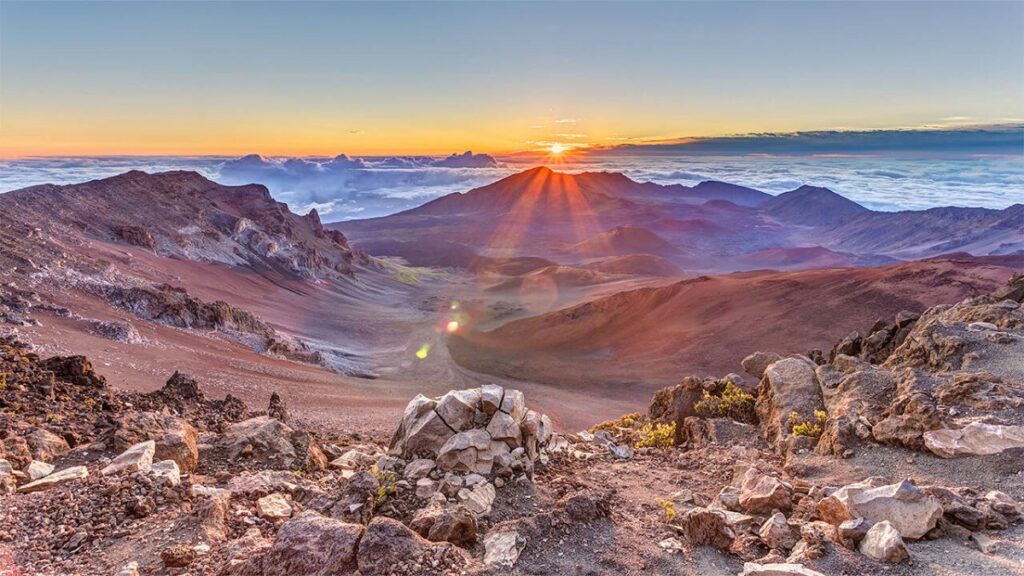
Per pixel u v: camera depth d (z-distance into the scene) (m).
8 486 8.54
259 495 9.02
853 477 9.73
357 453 12.46
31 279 60.94
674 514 8.60
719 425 14.72
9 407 12.71
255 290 125.31
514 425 10.48
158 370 41.50
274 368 57.16
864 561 6.57
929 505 7.22
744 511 8.77
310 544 6.45
